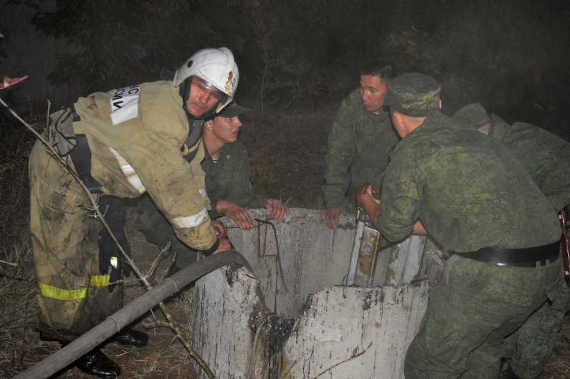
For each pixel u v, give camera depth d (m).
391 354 2.50
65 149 2.43
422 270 2.82
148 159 2.29
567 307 2.79
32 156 2.56
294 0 10.56
